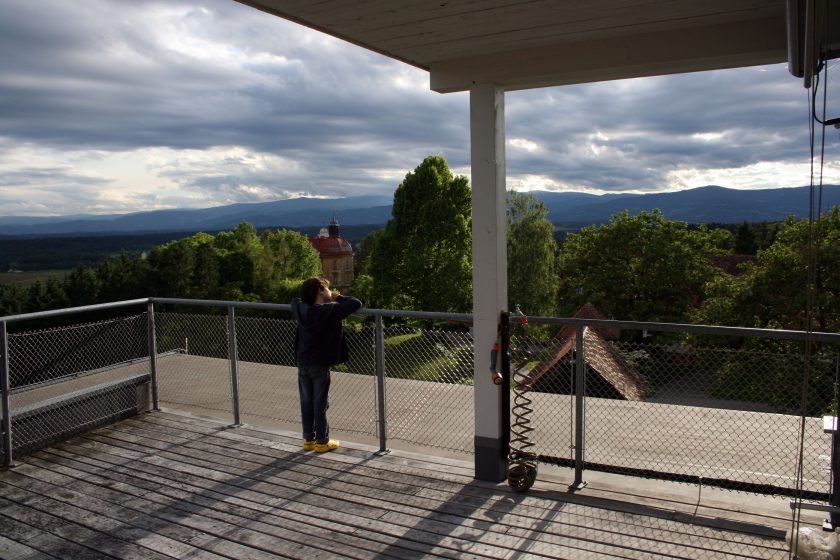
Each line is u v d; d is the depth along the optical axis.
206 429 5.41
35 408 4.95
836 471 3.31
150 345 5.96
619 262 32.75
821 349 9.20
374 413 5.23
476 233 4.03
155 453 4.86
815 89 2.27
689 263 31.88
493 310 4.02
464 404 5.51
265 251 50.88
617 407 5.30
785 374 3.78
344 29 3.31
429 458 4.58
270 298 49.34
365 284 36.50
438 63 4.04
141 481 4.34
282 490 4.11
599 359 4.21
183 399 6.31
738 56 3.28
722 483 3.91
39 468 4.62
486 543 3.32
